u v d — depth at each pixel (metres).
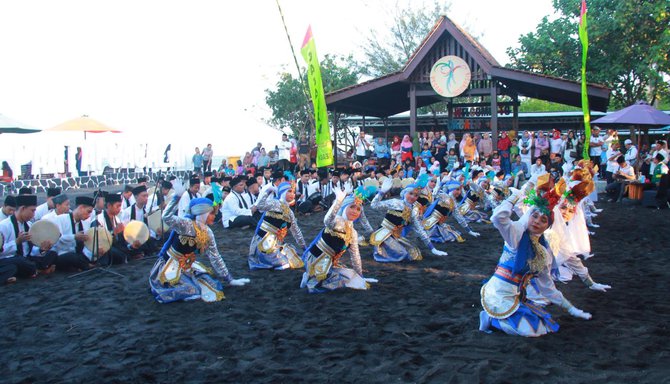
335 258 6.75
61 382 4.29
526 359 4.44
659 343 4.73
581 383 3.98
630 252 8.83
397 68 34.91
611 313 5.56
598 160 18.91
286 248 8.20
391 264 8.21
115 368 4.53
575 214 7.26
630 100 24.31
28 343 5.16
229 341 5.06
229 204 12.06
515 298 4.91
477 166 16.41
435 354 4.64
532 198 4.77
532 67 25.23
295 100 31.78
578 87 18.14
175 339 5.14
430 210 9.80
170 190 10.72
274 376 4.25
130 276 7.78
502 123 24.28
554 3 24.62
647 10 21.23
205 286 6.46
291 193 7.98
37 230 7.75
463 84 19.39
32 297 6.77
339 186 15.27
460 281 7.09
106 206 8.80
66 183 21.27
